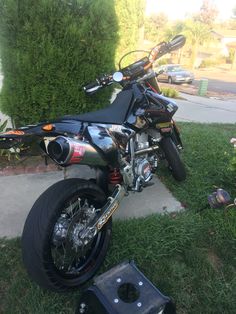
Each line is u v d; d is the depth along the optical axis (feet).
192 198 12.02
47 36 12.19
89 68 13.07
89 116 9.41
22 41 12.19
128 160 9.93
